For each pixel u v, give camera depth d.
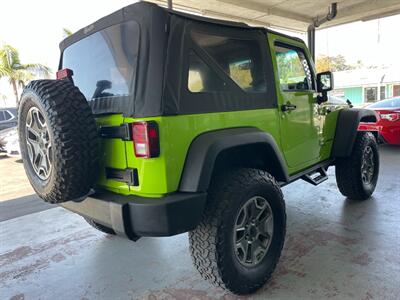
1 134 10.13
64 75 2.49
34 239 3.48
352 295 2.18
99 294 2.40
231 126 2.25
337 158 3.87
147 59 1.87
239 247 2.24
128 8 2.00
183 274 2.60
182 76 1.95
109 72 2.18
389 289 2.22
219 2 8.30
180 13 1.98
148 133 1.80
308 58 3.28
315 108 3.29
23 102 2.15
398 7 9.91
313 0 9.02
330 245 2.90
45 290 2.49
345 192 3.96
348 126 3.65
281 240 2.47
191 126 1.98
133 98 1.92
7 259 3.04
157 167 1.85
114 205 1.90
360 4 9.91
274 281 2.41
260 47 2.57
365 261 2.60
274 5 9.30
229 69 2.28
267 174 2.40
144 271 2.68
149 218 1.83
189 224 1.90
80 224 3.87
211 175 2.06
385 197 4.11
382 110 7.32
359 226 3.27
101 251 3.10
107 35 2.18
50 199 2.11
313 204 4.02
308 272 2.49
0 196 5.54
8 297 2.42
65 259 2.98
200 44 2.10
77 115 1.94
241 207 2.16
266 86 2.61
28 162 2.27
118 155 2.02
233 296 2.27
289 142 2.89
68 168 1.91
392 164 5.90
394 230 3.14
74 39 2.58
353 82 24.28
